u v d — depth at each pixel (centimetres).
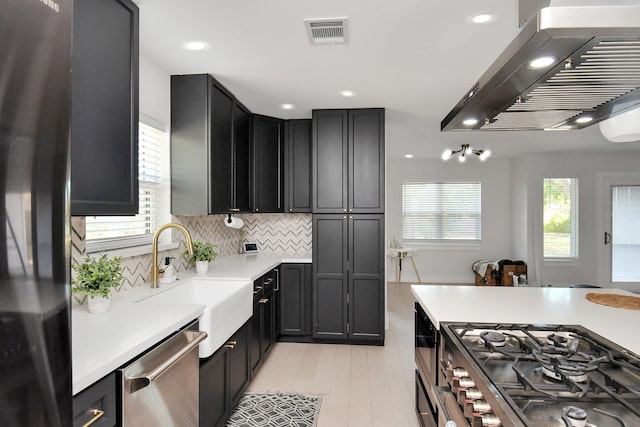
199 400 192
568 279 662
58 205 75
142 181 263
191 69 277
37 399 69
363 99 354
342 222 393
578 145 587
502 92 132
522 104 146
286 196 427
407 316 506
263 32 220
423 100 356
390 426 244
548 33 91
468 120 170
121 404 124
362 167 389
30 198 69
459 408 130
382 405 271
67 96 78
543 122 173
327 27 215
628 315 181
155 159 280
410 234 754
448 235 746
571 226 668
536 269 663
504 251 733
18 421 65
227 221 382
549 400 99
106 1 167
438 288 246
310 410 263
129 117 182
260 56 253
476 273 717
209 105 286
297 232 459
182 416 163
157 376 134
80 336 141
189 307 188
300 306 405
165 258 275
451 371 142
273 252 460
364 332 393
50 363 72
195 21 207
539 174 664
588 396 101
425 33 222
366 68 276
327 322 397
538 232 664
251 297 280
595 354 135
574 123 174
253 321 300
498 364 127
